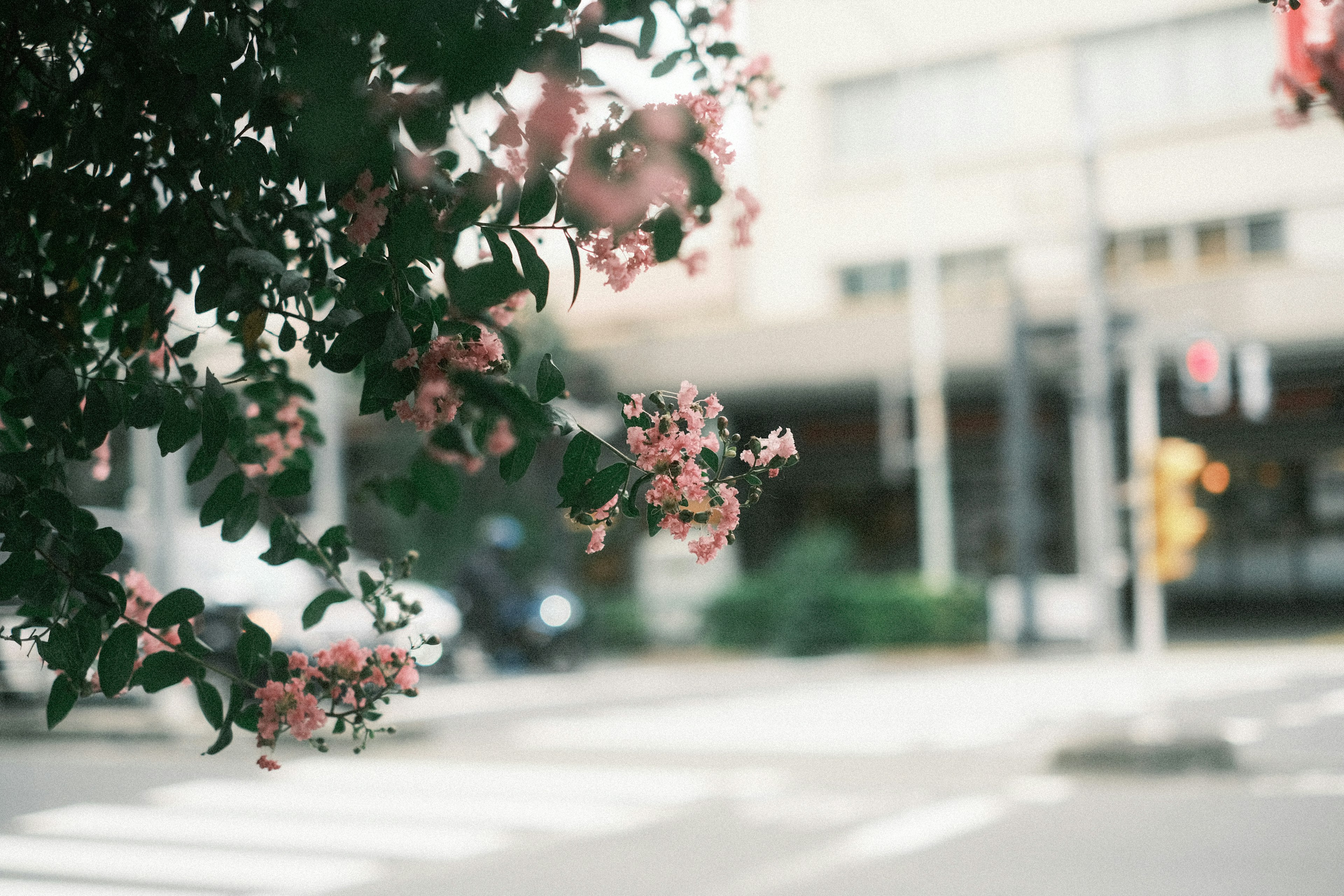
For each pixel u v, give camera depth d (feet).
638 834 29.19
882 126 94.27
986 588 78.43
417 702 54.80
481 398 7.30
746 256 97.25
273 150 8.12
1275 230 82.53
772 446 7.84
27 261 8.64
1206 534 100.32
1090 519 71.82
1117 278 86.69
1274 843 25.85
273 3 7.54
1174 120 84.84
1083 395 67.92
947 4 91.35
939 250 91.97
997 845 26.63
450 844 28.48
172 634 9.37
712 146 7.42
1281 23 12.75
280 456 10.93
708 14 10.05
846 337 85.20
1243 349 63.87
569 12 7.10
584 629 75.56
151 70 7.63
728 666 73.72
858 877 24.26
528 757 42.47
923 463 82.12
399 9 6.03
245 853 27.91
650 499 7.66
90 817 32.48
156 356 10.05
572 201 6.61
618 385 84.48
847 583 80.23
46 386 7.68
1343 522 96.43
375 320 7.25
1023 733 43.88
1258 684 56.03
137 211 8.44
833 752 41.65
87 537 8.05
